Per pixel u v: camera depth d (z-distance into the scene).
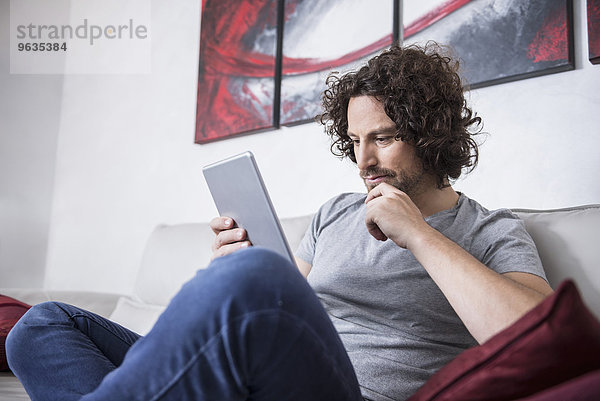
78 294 2.11
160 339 0.60
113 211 2.89
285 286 0.60
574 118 1.39
